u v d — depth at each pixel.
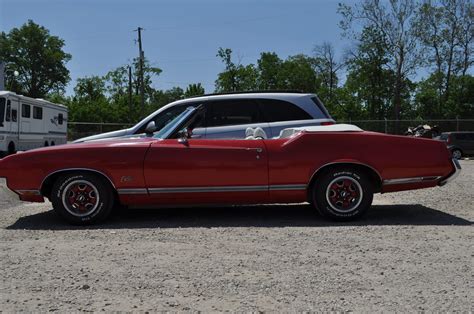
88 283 3.95
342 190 6.43
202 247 5.02
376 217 6.75
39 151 6.40
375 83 52.25
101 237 5.56
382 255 4.69
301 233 5.67
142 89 50.81
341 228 5.97
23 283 3.97
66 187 6.34
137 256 4.71
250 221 6.49
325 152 6.38
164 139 6.68
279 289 3.78
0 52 74.94
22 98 20.41
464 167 17.31
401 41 47.41
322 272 4.18
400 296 3.63
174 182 6.34
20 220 6.76
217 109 8.42
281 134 7.29
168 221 6.54
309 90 66.88
